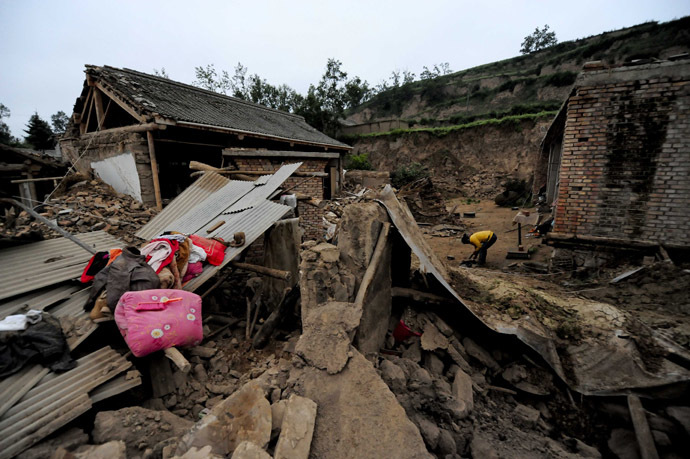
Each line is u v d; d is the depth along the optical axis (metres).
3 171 9.74
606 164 5.34
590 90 5.25
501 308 3.64
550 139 12.98
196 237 4.48
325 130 29.05
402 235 3.46
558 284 5.41
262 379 2.46
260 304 4.96
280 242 5.00
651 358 3.00
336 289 3.05
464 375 3.07
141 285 3.29
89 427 2.50
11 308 3.38
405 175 22.62
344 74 28.69
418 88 46.47
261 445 1.81
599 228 5.53
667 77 4.77
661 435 2.57
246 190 6.25
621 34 32.88
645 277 4.56
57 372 2.63
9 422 2.12
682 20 28.64
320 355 2.42
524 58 44.16
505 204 17.52
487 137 23.62
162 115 7.76
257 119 13.61
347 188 19.78
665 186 4.99
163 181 10.45
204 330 4.24
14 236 4.75
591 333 3.29
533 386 3.19
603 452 2.73
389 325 3.73
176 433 2.30
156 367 3.08
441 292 3.86
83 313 3.41
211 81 29.91
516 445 2.46
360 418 2.04
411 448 1.88
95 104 9.60
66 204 7.89
